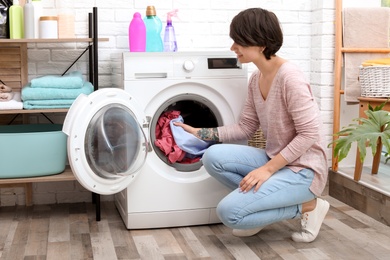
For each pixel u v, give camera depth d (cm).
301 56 343
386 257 226
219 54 268
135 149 254
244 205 226
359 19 325
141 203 262
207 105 269
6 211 299
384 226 269
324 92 333
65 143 277
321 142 235
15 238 253
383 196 272
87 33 311
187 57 263
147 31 291
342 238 250
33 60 306
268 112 234
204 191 269
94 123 246
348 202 310
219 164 245
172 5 321
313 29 339
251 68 335
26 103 268
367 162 348
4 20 281
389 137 236
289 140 236
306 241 244
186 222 270
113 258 227
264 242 246
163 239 251
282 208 236
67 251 235
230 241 248
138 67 256
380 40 328
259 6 333
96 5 310
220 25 329
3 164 265
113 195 323
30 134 265
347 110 341
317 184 235
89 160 246
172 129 262
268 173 229
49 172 272
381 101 286
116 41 315
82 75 314
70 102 271
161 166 265
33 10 277
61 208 306
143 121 256
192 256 229
